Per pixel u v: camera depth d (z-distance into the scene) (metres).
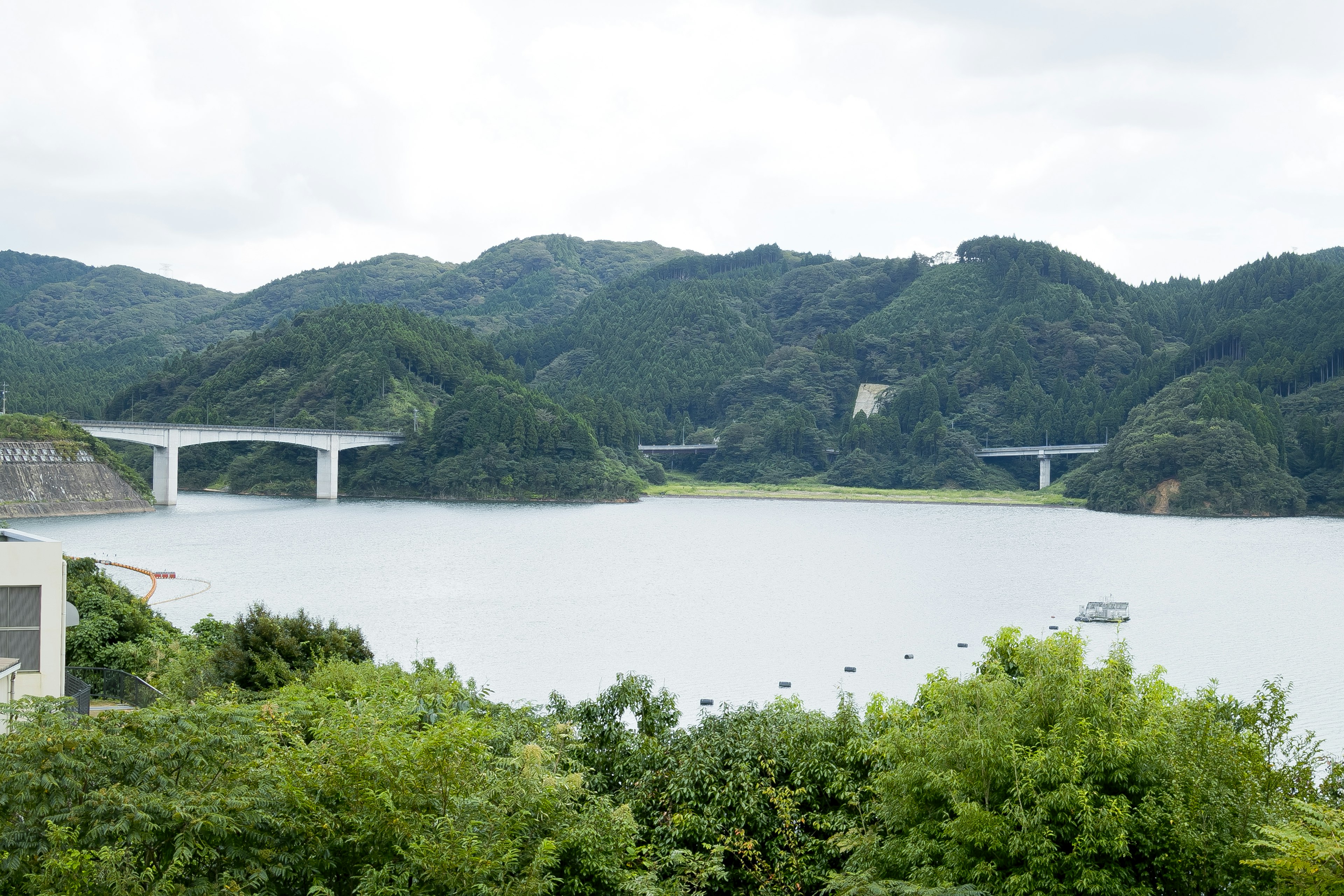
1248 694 71.62
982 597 118.81
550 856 21.17
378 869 19.95
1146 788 23.45
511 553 160.38
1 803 18.47
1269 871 21.58
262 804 19.95
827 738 30.98
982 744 23.58
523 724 30.95
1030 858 22.42
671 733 33.53
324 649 48.47
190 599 108.69
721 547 174.38
